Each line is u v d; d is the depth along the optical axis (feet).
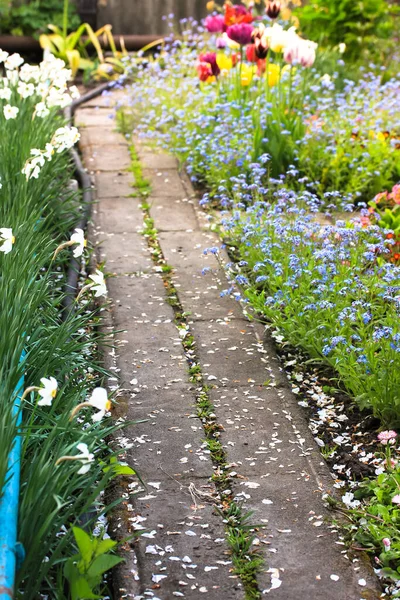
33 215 13.11
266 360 12.26
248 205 17.11
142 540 8.68
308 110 20.30
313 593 8.07
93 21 30.83
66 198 16.75
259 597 8.00
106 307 13.70
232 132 19.33
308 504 9.30
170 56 27.68
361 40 27.89
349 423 10.85
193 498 9.36
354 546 8.70
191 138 18.94
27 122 16.62
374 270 12.75
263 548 8.63
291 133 18.95
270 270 13.37
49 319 11.23
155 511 9.12
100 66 28.30
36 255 12.00
